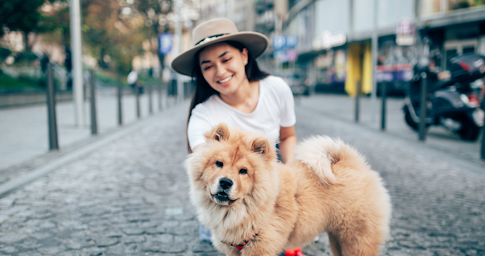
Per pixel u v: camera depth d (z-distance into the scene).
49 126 6.32
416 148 6.92
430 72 8.42
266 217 2.14
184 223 3.46
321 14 29.25
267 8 52.00
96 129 8.27
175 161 5.98
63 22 16.05
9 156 5.88
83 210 3.70
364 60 24.69
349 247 2.38
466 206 3.95
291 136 3.11
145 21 34.31
